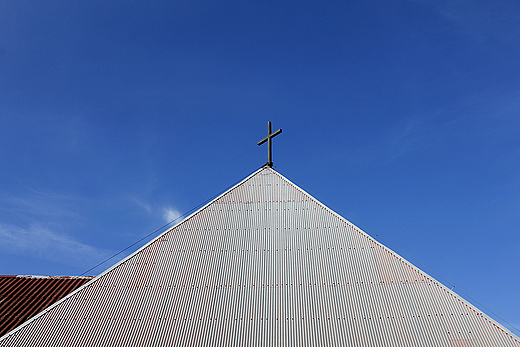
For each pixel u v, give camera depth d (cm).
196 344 1975
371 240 2444
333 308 2102
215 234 2584
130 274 2344
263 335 2000
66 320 2084
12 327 2153
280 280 2273
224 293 2222
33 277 2655
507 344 1866
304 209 2702
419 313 2039
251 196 2839
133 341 1995
